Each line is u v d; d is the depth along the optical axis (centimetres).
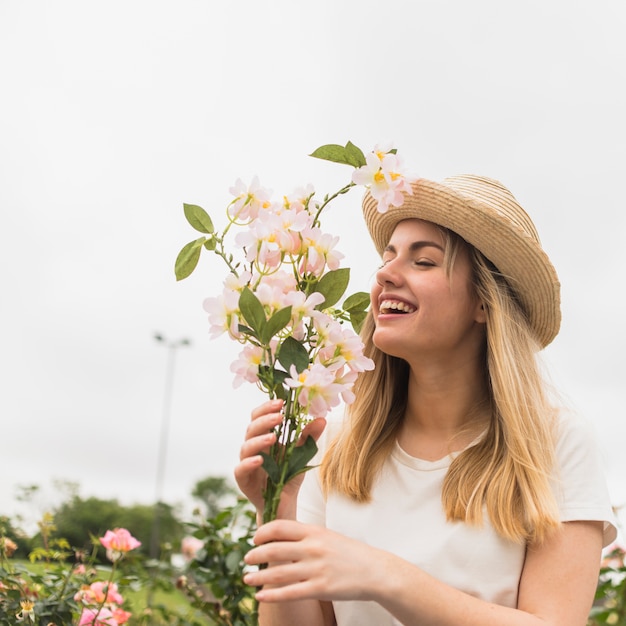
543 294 233
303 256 175
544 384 237
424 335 218
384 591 162
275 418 166
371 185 179
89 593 306
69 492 377
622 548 414
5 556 298
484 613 175
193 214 179
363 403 235
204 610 370
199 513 378
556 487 210
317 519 235
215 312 167
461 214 219
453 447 225
